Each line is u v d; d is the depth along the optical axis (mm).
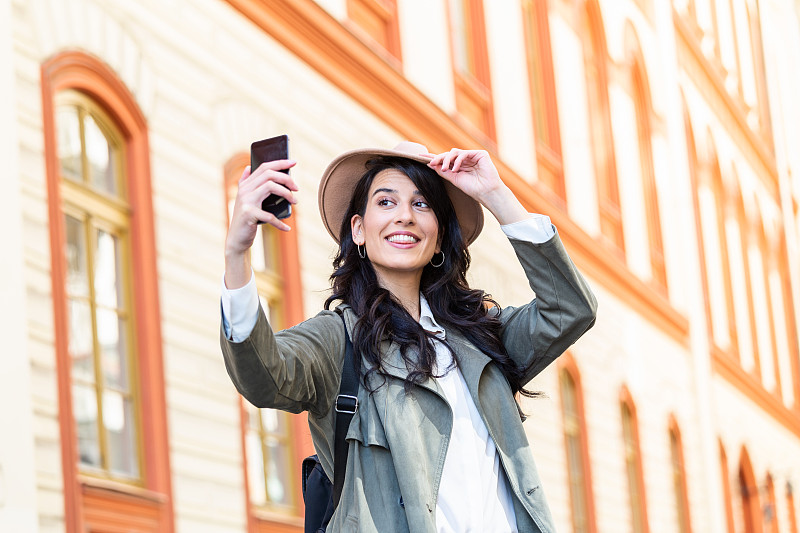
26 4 8742
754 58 35594
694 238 27172
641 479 21094
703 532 24188
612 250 21875
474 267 16078
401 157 3857
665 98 26984
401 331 3641
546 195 19078
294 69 12391
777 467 31297
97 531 8523
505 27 19016
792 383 34188
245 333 3275
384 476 3463
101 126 9586
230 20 11383
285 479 11102
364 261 3883
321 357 3520
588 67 22781
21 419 7941
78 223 9062
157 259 9805
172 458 9523
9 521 7664
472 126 17094
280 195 3354
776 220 35062
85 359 8922
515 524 3574
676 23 28375
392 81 14344
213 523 9859
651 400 22469
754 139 33938
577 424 18812
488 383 3691
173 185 10180
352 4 14000
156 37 10273
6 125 8312
